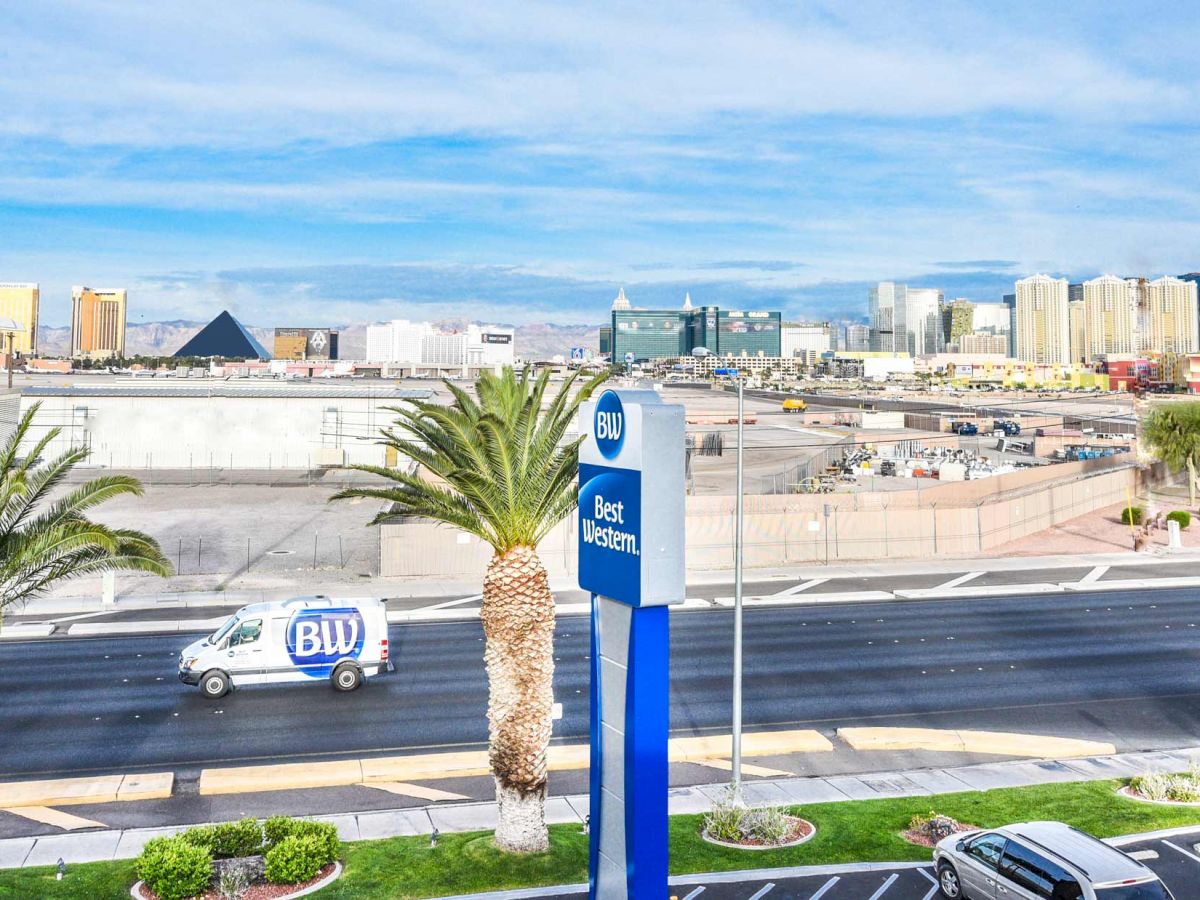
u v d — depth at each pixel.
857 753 25.58
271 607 29.91
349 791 22.66
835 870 18.08
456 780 23.47
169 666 32.62
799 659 34.59
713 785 23.17
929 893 17.12
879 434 118.69
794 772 24.12
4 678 30.95
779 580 48.97
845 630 38.91
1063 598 45.56
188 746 25.17
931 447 107.00
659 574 13.76
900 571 51.31
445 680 31.33
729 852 18.98
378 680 31.33
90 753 24.55
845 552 54.69
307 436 84.69
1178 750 25.81
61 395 82.56
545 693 18.77
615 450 14.29
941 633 38.50
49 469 21.11
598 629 14.89
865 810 21.27
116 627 37.53
